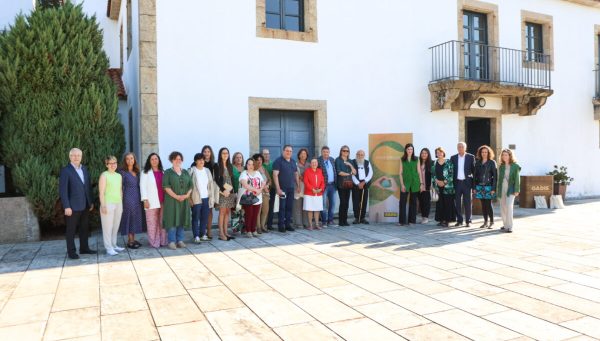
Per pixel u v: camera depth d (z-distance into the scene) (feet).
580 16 45.42
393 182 30.37
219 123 29.30
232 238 24.44
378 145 30.78
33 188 24.32
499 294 14.38
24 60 24.71
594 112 46.01
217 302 13.82
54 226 27.81
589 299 13.79
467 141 43.70
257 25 30.37
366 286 15.39
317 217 27.99
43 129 24.88
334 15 32.81
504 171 26.43
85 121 25.73
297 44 31.58
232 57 29.66
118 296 14.47
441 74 36.88
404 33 35.53
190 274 17.13
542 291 14.66
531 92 38.70
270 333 11.37
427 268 17.81
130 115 34.88
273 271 17.49
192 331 11.55
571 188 44.60
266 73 30.63
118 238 25.14
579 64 45.27
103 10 47.60
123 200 21.93
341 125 33.06
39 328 11.85
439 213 29.37
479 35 40.04
